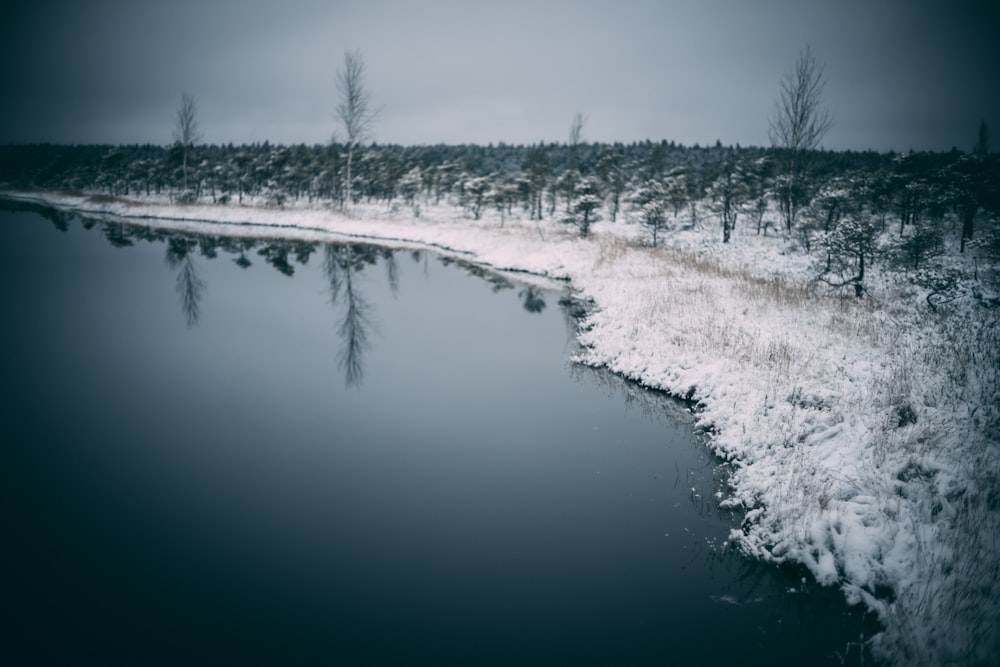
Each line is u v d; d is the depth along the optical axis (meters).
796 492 6.76
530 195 47.41
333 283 23.03
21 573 5.71
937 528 5.70
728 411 9.45
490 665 4.70
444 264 28.89
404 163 64.94
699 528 6.79
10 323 15.22
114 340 14.18
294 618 5.20
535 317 17.92
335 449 8.81
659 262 22.80
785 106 28.94
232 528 6.64
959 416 7.50
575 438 9.29
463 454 8.70
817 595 5.59
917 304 14.20
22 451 8.39
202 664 4.64
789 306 14.81
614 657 4.82
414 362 13.23
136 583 5.62
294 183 59.91
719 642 5.02
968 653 4.31
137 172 61.62
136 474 7.86
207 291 20.39
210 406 10.41
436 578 5.83
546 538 6.55
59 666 4.57
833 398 8.85
